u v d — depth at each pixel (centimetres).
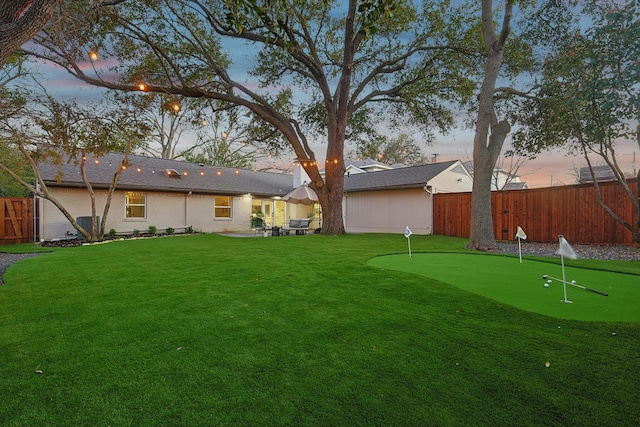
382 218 1703
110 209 1455
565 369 228
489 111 911
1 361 251
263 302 396
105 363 248
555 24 1012
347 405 194
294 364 244
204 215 1781
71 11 728
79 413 188
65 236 1317
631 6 663
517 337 279
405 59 1409
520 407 189
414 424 176
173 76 1211
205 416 185
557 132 984
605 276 492
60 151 1269
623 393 200
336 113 1430
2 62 336
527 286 438
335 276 521
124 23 1026
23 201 1231
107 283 498
